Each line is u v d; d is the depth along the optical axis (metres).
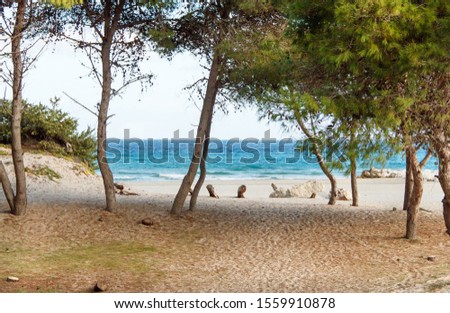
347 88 13.68
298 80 15.67
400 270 14.77
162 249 16.94
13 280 12.80
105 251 16.34
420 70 12.58
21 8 17.03
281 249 17.28
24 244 16.47
